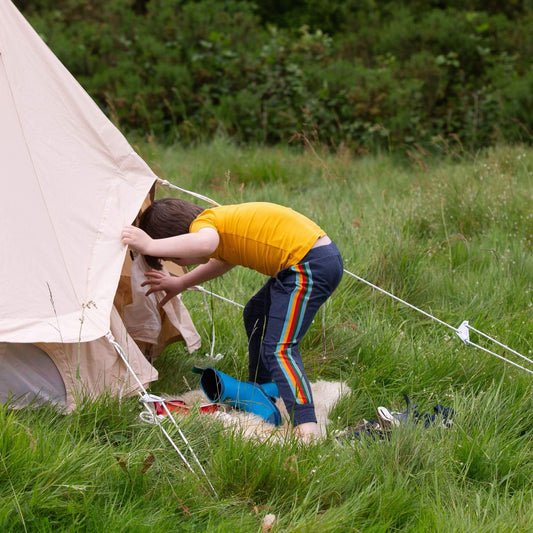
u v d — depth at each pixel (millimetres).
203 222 7801
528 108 22219
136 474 6223
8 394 7340
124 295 8883
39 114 7719
